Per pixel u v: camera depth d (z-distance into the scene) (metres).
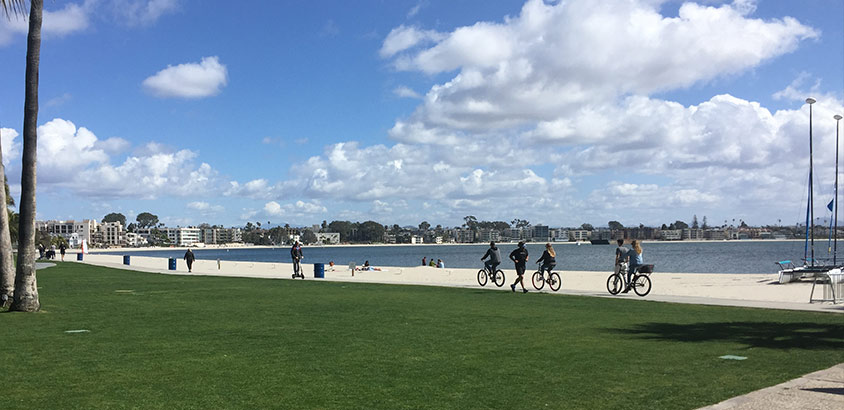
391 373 8.99
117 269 50.12
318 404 7.27
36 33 17.83
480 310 17.64
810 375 8.54
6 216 18.41
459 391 7.88
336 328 13.86
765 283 29.17
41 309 18.17
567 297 22.03
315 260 130.25
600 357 10.16
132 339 12.28
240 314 16.78
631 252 22.64
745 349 10.86
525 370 9.16
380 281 32.66
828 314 16.25
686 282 30.81
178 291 25.56
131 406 7.17
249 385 8.24
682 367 9.30
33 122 17.80
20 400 7.45
